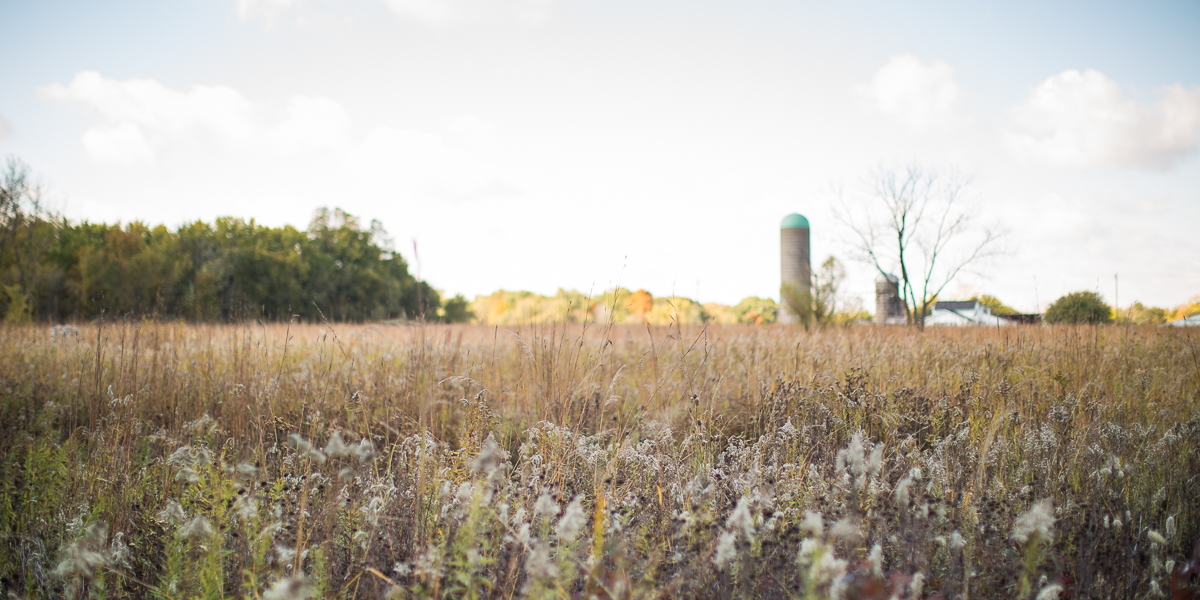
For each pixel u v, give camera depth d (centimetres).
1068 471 328
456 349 639
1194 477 332
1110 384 569
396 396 532
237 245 5197
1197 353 646
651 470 313
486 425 430
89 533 235
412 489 286
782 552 230
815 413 449
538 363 549
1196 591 221
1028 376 570
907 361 653
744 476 309
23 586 264
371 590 243
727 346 701
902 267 2838
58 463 358
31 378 597
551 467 336
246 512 248
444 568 220
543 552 208
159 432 397
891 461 345
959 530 258
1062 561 247
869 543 250
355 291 5691
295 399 535
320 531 261
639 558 241
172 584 229
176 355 600
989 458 325
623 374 568
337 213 6706
